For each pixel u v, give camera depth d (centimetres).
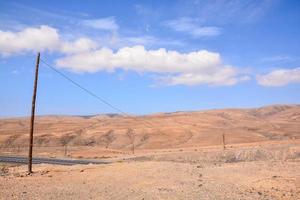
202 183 3030
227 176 3525
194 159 8369
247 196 2514
